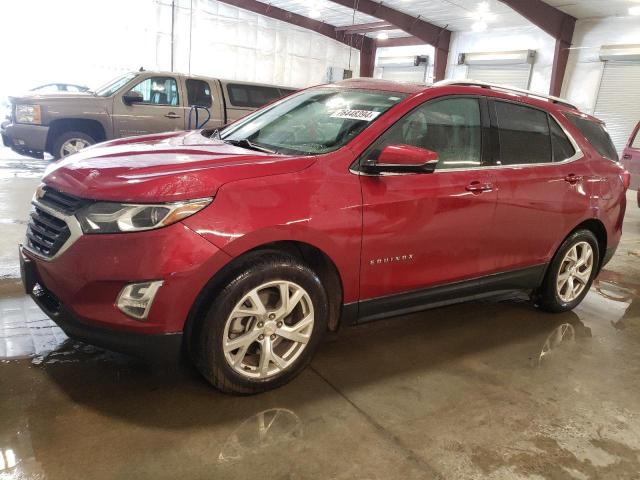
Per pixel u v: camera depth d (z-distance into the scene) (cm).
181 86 897
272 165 247
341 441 230
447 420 253
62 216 229
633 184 1020
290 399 259
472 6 1568
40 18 1761
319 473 209
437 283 311
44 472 196
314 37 2036
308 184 249
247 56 1888
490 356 327
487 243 327
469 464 223
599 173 392
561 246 384
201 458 211
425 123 300
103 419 230
